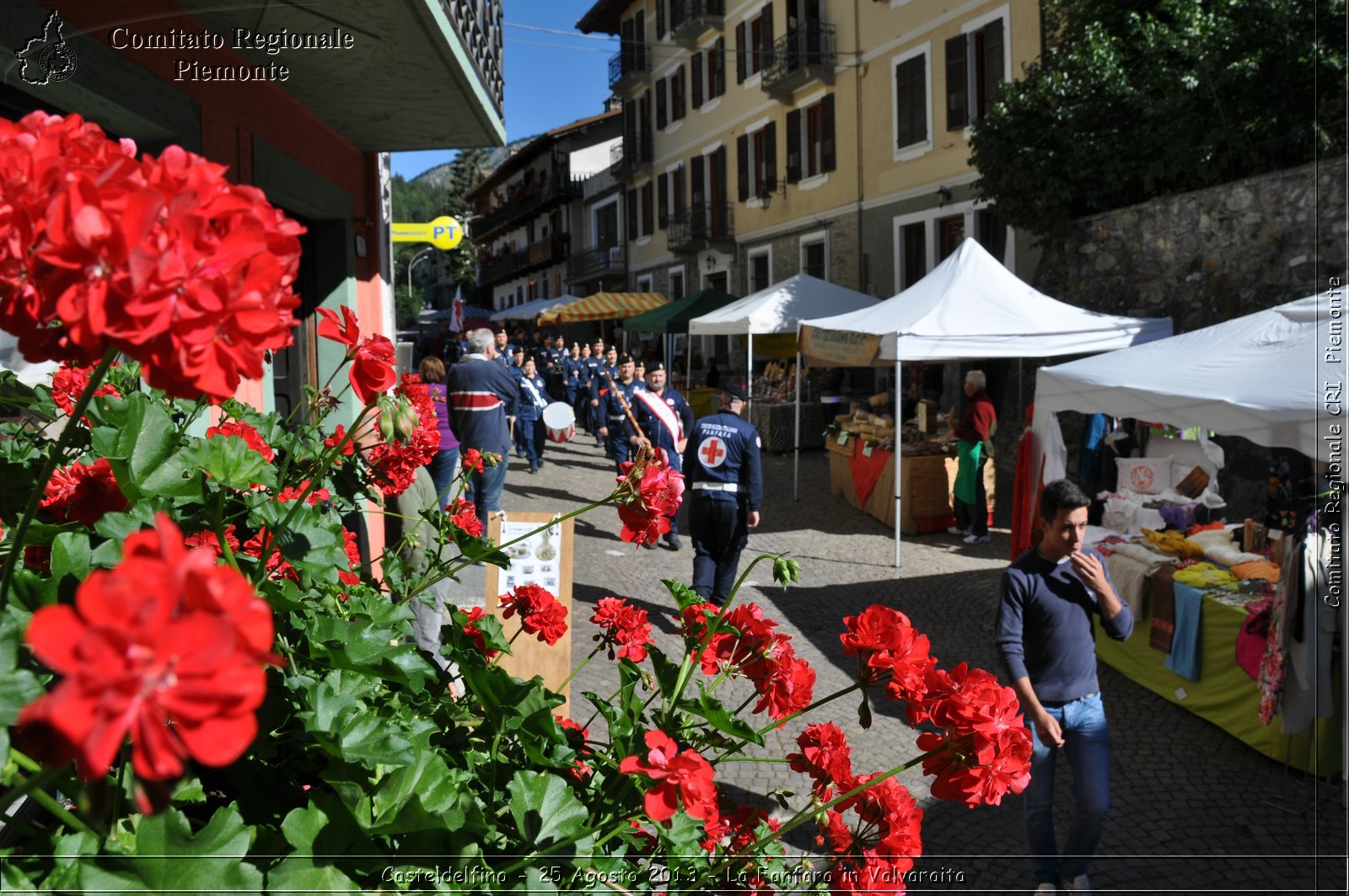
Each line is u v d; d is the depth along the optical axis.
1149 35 11.00
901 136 19.27
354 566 1.73
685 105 28.09
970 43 17.45
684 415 10.22
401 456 1.78
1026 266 15.20
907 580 8.34
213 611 0.50
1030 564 3.56
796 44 21.75
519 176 46.81
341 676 1.11
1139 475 8.52
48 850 0.80
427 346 36.31
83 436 1.20
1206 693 5.16
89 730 0.45
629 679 1.63
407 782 0.95
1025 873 3.67
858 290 20.81
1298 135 9.70
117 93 3.24
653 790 1.11
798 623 7.00
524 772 1.13
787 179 23.19
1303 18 9.76
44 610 0.47
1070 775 4.54
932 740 1.51
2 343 2.45
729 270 26.34
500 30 6.64
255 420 1.79
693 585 6.91
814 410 17.00
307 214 6.27
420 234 10.31
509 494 12.37
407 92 5.25
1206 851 3.86
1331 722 4.45
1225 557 5.64
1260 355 5.60
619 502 1.61
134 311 0.61
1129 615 3.47
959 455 9.98
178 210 0.64
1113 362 6.75
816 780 1.61
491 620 1.57
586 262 36.19
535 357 26.73
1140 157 11.26
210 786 1.11
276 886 0.81
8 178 0.69
